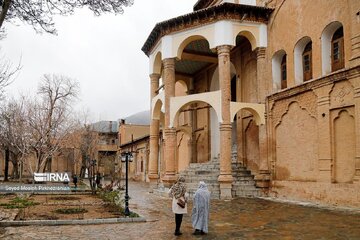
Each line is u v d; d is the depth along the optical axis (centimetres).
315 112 1555
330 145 1452
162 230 993
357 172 1309
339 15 1449
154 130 2333
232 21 1886
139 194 2200
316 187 1520
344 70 1381
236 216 1220
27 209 1435
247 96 2122
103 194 1816
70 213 1316
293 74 1723
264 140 1880
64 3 930
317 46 1569
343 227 995
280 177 1794
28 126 3397
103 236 915
